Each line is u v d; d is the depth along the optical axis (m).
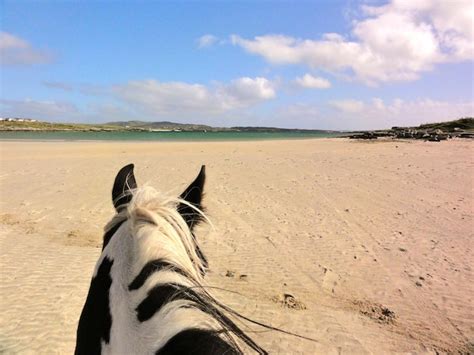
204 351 1.20
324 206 11.95
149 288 1.44
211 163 21.28
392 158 24.11
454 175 17.45
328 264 7.56
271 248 8.34
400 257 7.99
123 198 1.98
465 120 61.22
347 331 5.31
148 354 1.28
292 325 5.38
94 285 1.76
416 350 4.99
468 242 8.90
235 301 5.91
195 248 1.81
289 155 26.61
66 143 40.50
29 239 8.56
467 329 5.49
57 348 4.77
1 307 5.64
